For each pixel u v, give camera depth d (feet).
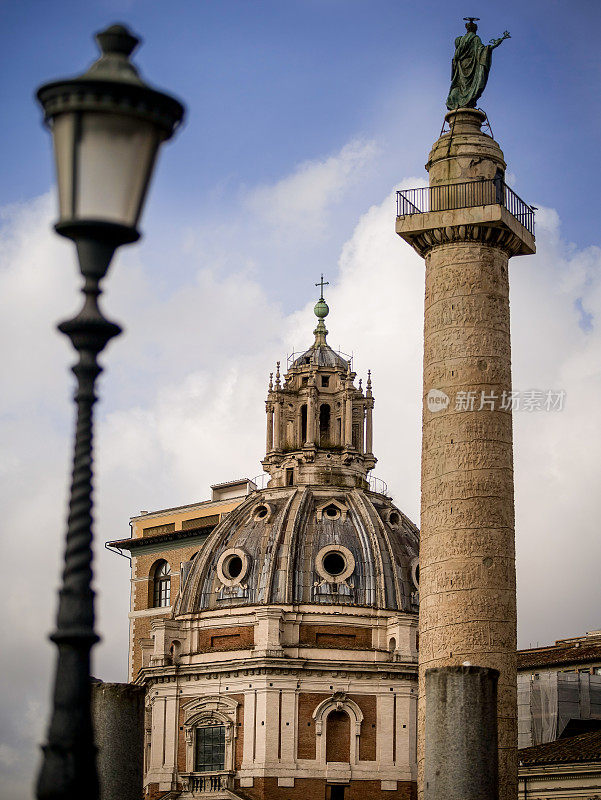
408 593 354.13
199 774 339.36
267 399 392.27
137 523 410.31
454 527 179.22
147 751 349.20
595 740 258.98
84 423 59.21
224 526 369.30
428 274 190.08
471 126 193.06
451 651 176.04
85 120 57.57
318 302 412.36
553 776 249.55
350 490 370.53
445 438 182.19
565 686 311.47
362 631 347.36
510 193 192.03
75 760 56.75
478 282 185.88
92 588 58.08
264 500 370.94
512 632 177.88
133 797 136.15
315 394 386.52
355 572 352.49
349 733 339.16
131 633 401.90
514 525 182.19
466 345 184.14
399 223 189.78
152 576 404.36
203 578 360.48
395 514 369.71
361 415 391.65
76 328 59.62
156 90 58.08
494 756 98.48
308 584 349.61
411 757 338.95
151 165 58.85
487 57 194.59
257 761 334.03
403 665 341.41
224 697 342.64
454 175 189.26
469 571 177.58
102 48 60.49
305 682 339.57
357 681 341.21
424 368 188.14
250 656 342.23
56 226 59.06
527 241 192.03
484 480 179.83
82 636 57.26
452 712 98.27
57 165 58.39
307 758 335.88
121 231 58.75
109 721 136.87
